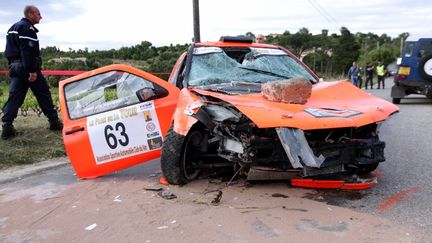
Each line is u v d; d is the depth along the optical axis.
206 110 4.34
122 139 4.91
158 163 5.93
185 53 5.88
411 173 5.15
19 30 6.61
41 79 7.25
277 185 4.64
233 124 4.20
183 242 3.34
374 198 4.25
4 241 3.53
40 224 3.85
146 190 4.63
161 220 3.78
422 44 13.27
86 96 5.05
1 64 13.39
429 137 7.56
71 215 4.02
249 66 5.65
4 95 12.01
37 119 8.77
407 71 13.45
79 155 4.97
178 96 4.99
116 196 4.49
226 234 3.45
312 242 3.28
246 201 4.18
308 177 4.46
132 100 4.98
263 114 3.95
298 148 3.86
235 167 4.60
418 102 14.65
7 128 6.85
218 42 6.04
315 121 3.93
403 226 3.55
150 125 4.89
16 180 5.33
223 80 5.32
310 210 3.93
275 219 3.73
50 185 5.04
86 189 4.80
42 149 6.57
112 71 5.07
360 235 3.39
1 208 4.31
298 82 4.36
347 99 4.75
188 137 4.52
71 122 4.98
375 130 4.51
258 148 4.13
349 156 4.19
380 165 5.57
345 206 4.03
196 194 4.40
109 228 3.67
